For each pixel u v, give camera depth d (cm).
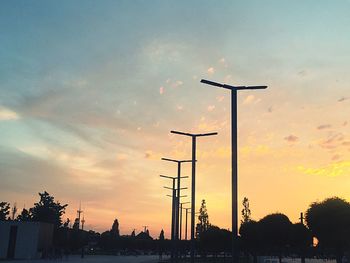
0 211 12950
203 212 11175
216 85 2652
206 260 8244
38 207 13875
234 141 2545
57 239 12481
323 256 9019
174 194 6600
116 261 7306
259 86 2644
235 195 2444
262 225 5472
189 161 5844
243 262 7312
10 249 8131
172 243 6253
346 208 3831
